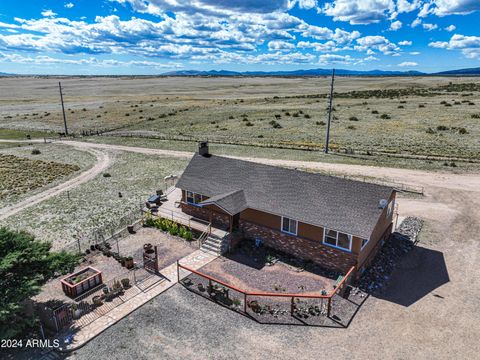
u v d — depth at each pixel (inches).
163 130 3334.2
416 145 2423.7
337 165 1967.3
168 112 4394.7
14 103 5880.9
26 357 666.2
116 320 761.0
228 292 856.9
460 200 1434.5
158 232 1184.2
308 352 674.8
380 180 1685.5
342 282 820.0
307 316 773.9
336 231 902.4
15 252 707.4
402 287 880.9
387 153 2236.7
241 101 5349.4
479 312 781.3
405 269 960.9
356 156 2183.8
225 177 1187.3
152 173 1930.4
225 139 2819.9
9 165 2228.1
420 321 754.8
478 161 1985.7
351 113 3777.1
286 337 713.6
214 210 1155.9
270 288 873.5
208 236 1079.6
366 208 920.3
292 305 770.8
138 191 1641.2
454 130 2800.2
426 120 3233.3
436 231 1175.6
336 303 815.1
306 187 1034.7
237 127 3294.8
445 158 2070.6
